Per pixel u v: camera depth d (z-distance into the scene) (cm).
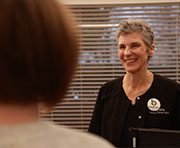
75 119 320
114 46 315
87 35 317
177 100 188
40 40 48
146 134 123
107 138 191
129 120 186
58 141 49
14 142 47
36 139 48
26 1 48
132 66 185
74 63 52
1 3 46
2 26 46
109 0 308
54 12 50
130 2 307
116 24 313
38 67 48
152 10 311
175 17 309
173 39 311
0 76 47
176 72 312
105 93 203
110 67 317
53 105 53
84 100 320
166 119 184
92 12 315
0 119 48
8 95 48
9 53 46
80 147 50
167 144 120
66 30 51
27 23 47
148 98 187
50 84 50
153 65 313
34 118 50
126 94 193
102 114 200
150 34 187
